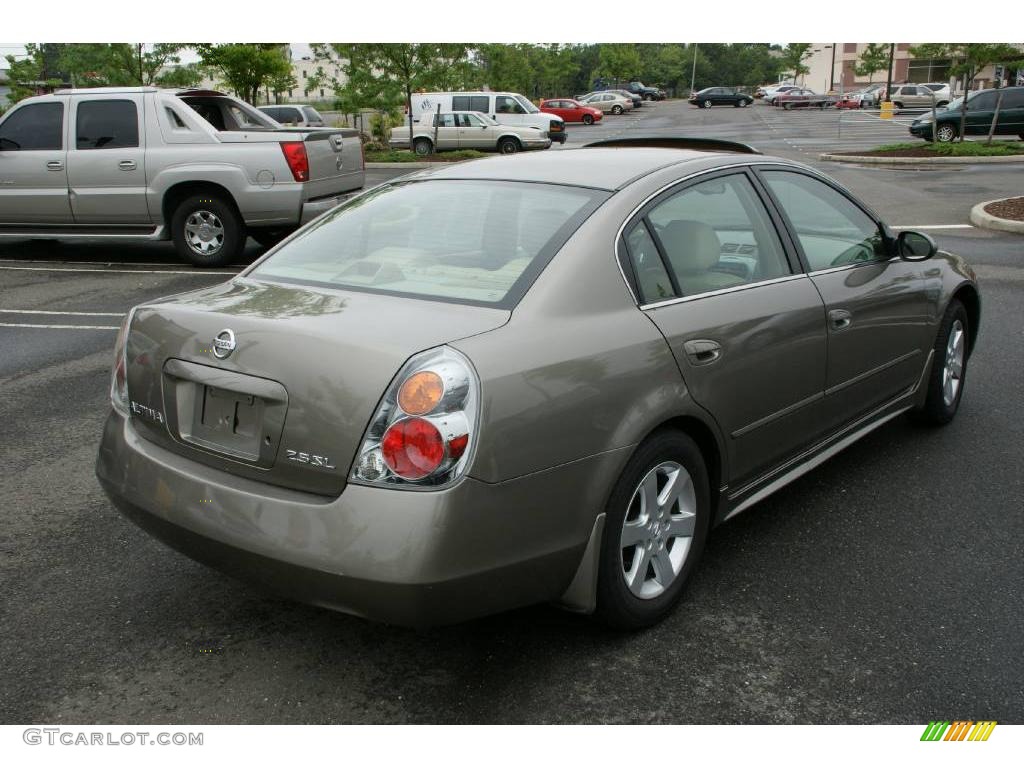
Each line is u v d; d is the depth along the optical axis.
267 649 3.02
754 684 2.82
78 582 3.45
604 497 2.77
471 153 28.52
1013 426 5.06
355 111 28.08
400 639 3.08
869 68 63.41
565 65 68.81
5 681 2.85
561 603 2.86
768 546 3.72
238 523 2.60
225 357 2.70
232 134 10.20
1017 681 2.82
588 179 3.32
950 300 4.85
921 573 3.48
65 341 7.21
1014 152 23.12
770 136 35.81
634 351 2.88
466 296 2.84
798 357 3.61
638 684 2.82
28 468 4.61
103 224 10.62
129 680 2.86
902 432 5.02
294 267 3.29
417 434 2.39
